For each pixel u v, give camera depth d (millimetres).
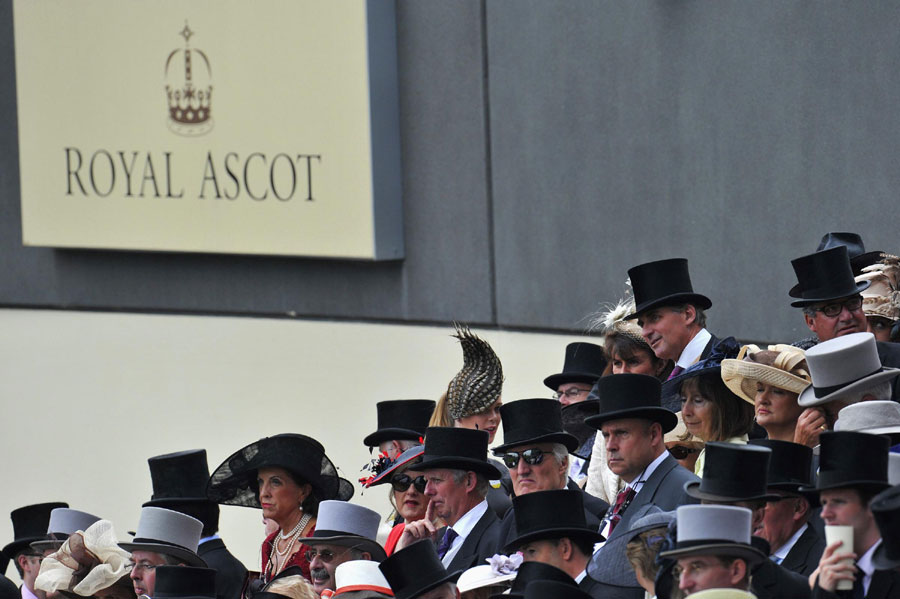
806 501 17594
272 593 19578
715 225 41312
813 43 38219
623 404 19203
